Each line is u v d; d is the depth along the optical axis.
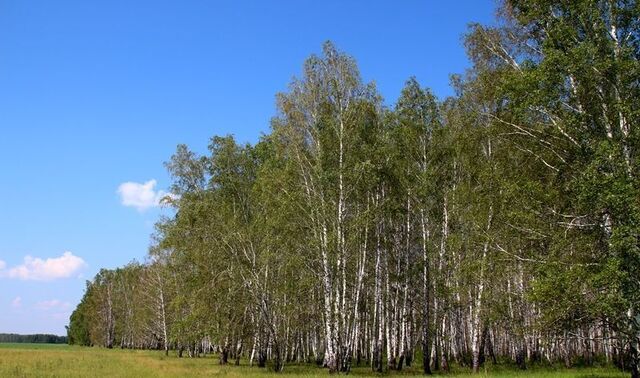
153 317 69.94
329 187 33.25
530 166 27.50
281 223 34.78
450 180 36.91
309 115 34.50
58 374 30.97
